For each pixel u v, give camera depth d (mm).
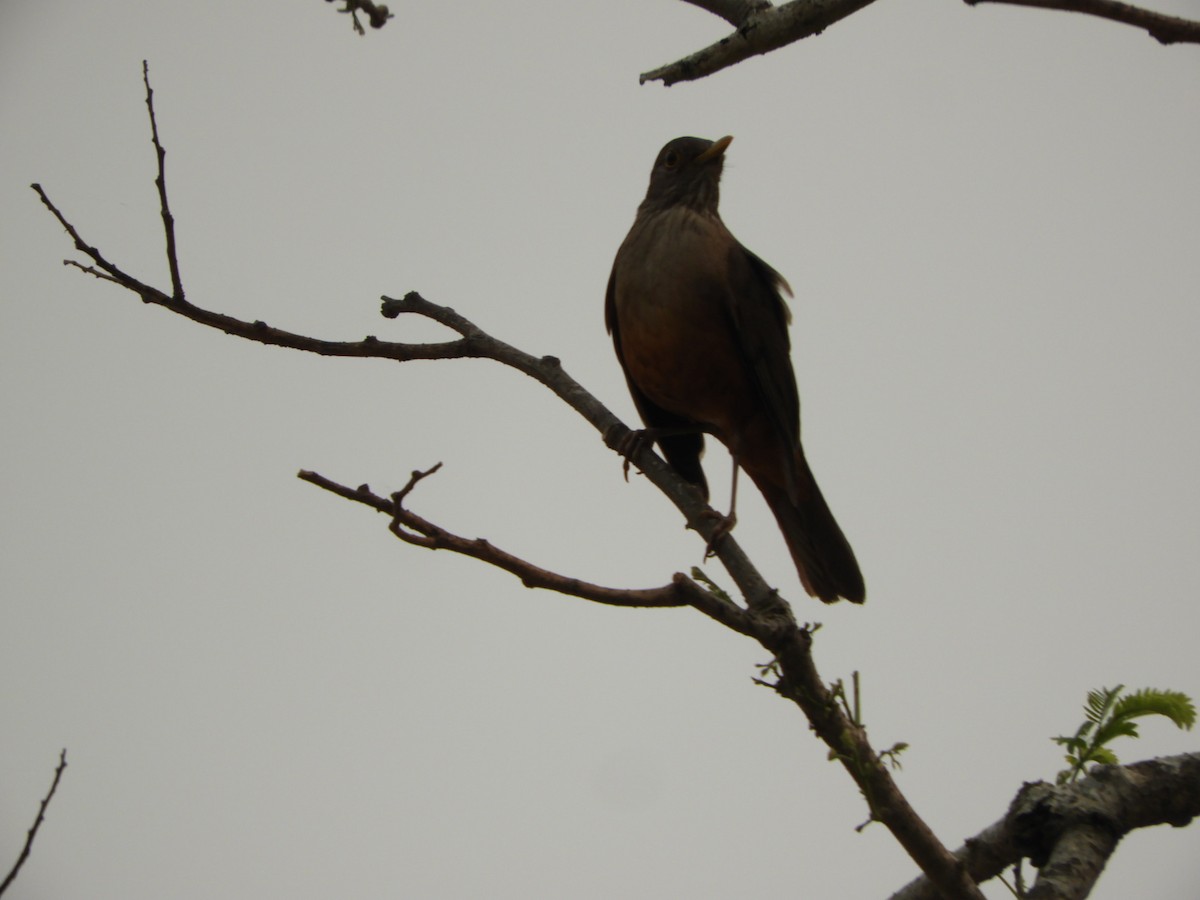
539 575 5719
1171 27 5902
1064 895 7133
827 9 6402
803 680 6273
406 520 5609
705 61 6527
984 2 5879
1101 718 7406
